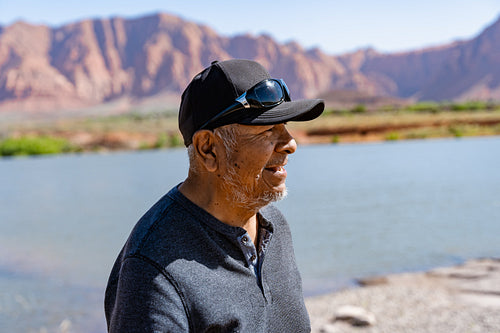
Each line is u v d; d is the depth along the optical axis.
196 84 1.16
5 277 7.29
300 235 9.47
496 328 4.58
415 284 6.17
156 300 1.02
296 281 1.35
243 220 1.21
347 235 9.28
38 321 5.41
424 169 21.56
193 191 1.19
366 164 25.45
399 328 4.78
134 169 30.28
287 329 1.25
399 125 58.72
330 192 15.43
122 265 1.09
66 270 7.68
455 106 80.56
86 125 87.06
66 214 13.80
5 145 63.81
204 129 1.14
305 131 58.00
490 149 32.44
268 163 1.17
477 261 7.09
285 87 1.18
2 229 11.79
